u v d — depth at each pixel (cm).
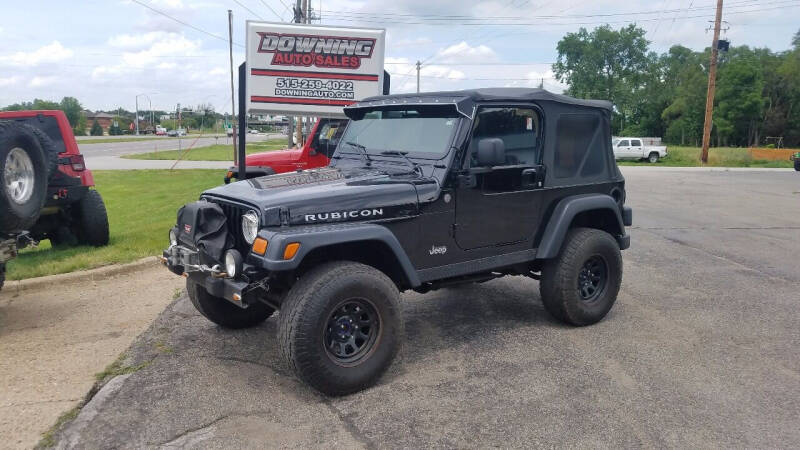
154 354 466
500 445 337
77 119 10231
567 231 527
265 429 353
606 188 552
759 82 6831
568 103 508
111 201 1380
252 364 448
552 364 448
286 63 1066
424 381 419
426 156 450
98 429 353
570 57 7044
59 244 854
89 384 415
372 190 409
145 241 850
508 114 468
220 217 409
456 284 482
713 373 433
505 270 523
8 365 446
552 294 512
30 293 631
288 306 376
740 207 1407
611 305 544
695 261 802
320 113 1089
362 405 384
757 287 670
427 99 465
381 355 402
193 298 497
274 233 370
